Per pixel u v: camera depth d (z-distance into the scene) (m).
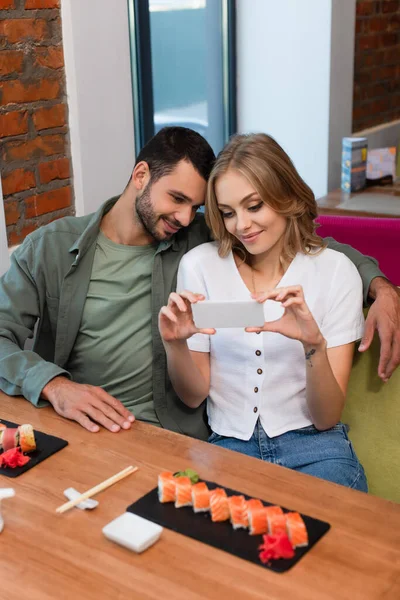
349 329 1.57
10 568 1.00
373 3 3.75
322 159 3.48
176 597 0.94
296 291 1.35
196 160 1.59
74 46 2.27
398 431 1.67
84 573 0.99
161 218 1.65
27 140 2.22
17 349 1.61
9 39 2.10
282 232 1.59
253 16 3.44
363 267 1.68
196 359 1.63
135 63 3.01
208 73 3.45
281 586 0.95
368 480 1.72
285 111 3.51
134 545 1.02
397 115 4.28
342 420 1.74
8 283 1.75
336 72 3.39
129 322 1.74
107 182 2.51
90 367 1.78
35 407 1.48
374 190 3.12
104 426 1.38
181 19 3.20
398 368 1.65
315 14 3.29
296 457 1.56
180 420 1.77
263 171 1.49
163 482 1.13
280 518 1.04
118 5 2.41
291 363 1.59
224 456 1.27
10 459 1.24
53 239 1.75
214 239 1.78
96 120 2.41
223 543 1.04
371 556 1.01
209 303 1.29
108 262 1.74
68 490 1.17
